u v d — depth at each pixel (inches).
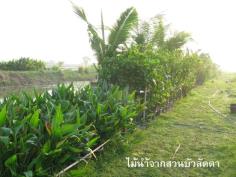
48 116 174.7
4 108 152.1
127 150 228.1
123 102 253.9
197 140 269.3
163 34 474.3
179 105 456.8
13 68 1143.6
